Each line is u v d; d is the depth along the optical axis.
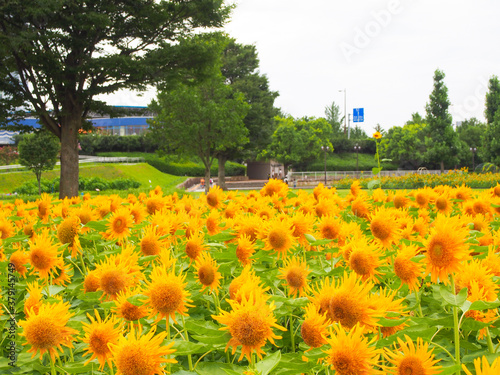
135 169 52.16
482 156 45.09
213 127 29.38
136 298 1.40
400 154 65.44
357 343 1.05
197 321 1.58
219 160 41.53
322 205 3.02
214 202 3.66
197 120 29.33
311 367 1.25
